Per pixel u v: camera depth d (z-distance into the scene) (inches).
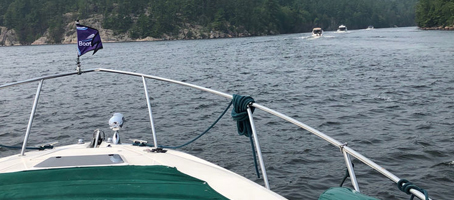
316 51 2012.8
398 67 1181.7
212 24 5693.9
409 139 454.6
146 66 1631.4
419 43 2219.5
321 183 333.7
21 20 6048.2
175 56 2158.0
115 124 197.2
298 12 6934.1
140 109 675.4
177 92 848.9
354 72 1112.2
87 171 131.4
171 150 186.7
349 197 103.0
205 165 155.3
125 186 121.3
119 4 5856.3
